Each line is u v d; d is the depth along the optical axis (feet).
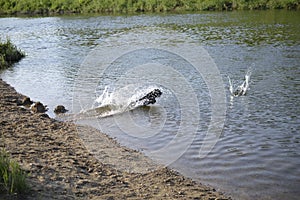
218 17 146.30
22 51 89.86
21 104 45.34
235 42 87.40
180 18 148.46
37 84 57.31
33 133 32.81
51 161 26.22
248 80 53.78
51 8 222.28
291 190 24.50
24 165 24.38
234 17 143.74
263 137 33.76
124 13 189.78
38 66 71.67
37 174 23.32
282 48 77.46
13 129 33.60
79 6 215.72
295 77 54.44
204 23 127.75
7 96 48.14
